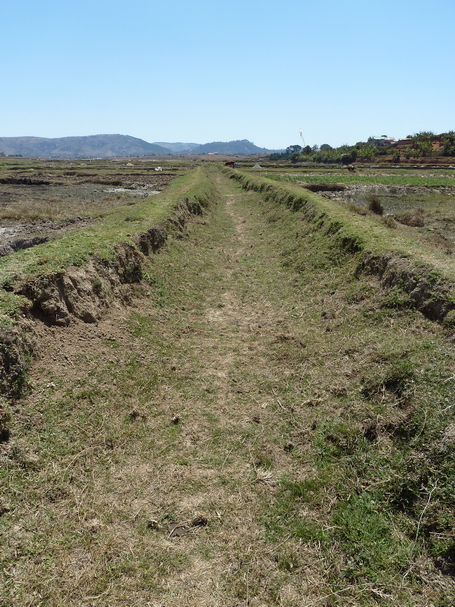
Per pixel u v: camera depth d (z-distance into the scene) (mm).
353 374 6215
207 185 27828
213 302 10094
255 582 3617
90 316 6973
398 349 6152
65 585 3396
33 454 4406
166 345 7582
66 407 5156
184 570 3689
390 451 4711
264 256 13898
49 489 4164
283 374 6832
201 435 5441
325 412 5715
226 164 63938
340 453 5000
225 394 6367
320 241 12273
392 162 86625
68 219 18766
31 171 50781
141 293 9047
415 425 4723
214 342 8016
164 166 74688
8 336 5090
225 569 3723
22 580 3332
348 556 3818
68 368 5738
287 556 3844
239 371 7008
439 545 3639
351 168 55531
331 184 31406
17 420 4621
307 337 7887
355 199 26859
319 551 3895
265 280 11602
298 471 4871
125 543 3863
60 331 6254
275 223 17859
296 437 5414
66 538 3779
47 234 15656
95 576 3514
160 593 3469
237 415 5887
